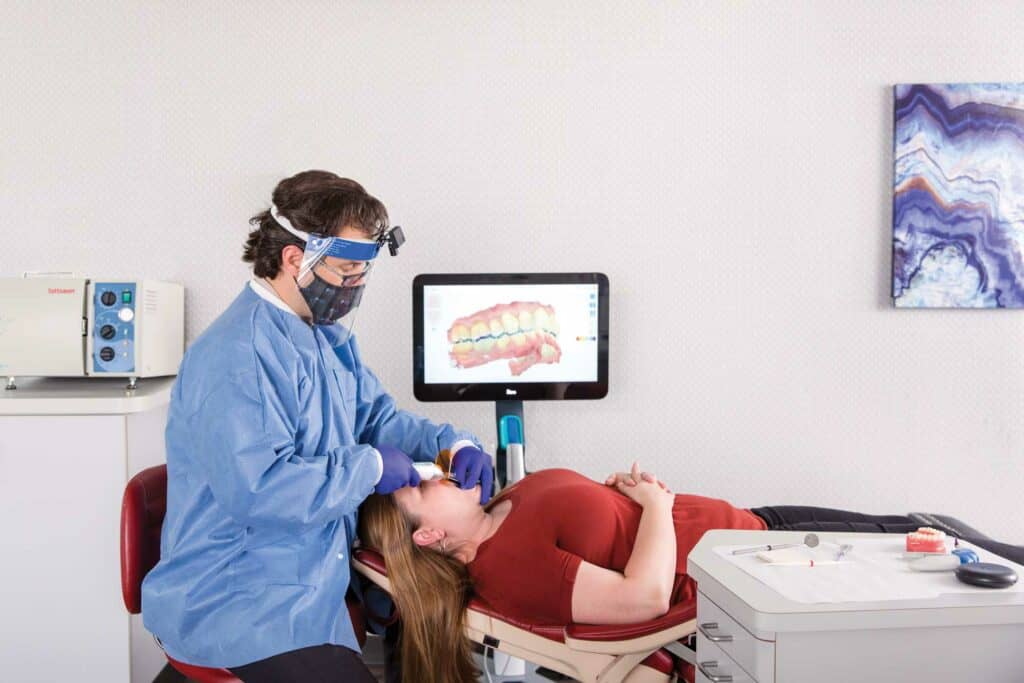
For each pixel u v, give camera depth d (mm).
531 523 1674
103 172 2443
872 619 1029
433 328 2309
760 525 1882
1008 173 2527
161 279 2465
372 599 1821
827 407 2596
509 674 2170
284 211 1539
